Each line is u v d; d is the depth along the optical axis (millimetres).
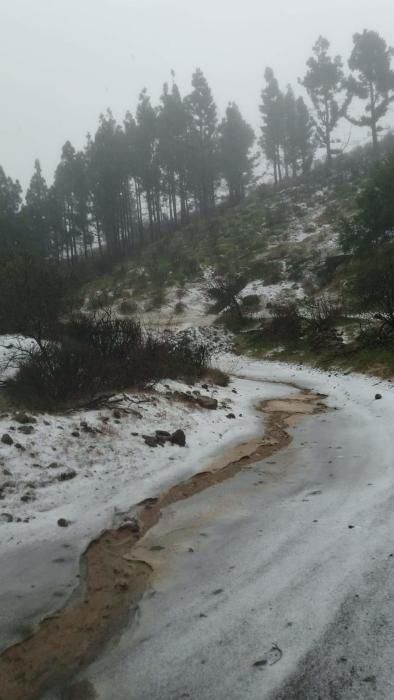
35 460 4832
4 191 41219
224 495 4641
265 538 3643
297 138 44531
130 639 2559
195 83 43219
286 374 13289
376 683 2137
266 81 46562
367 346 12531
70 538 3742
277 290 22266
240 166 44375
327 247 25172
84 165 45719
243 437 6883
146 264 32594
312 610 2691
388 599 2730
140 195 45312
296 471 5254
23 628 2686
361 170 37312
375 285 15883
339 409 8477
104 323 10086
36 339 9070
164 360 9547
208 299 25422
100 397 6855
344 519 3852
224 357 17125
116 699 2154
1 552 3496
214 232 35406
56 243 44281
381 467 5090
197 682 2219
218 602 2844
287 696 2104
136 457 5508
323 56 40344
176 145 41625
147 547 3625
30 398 6660
